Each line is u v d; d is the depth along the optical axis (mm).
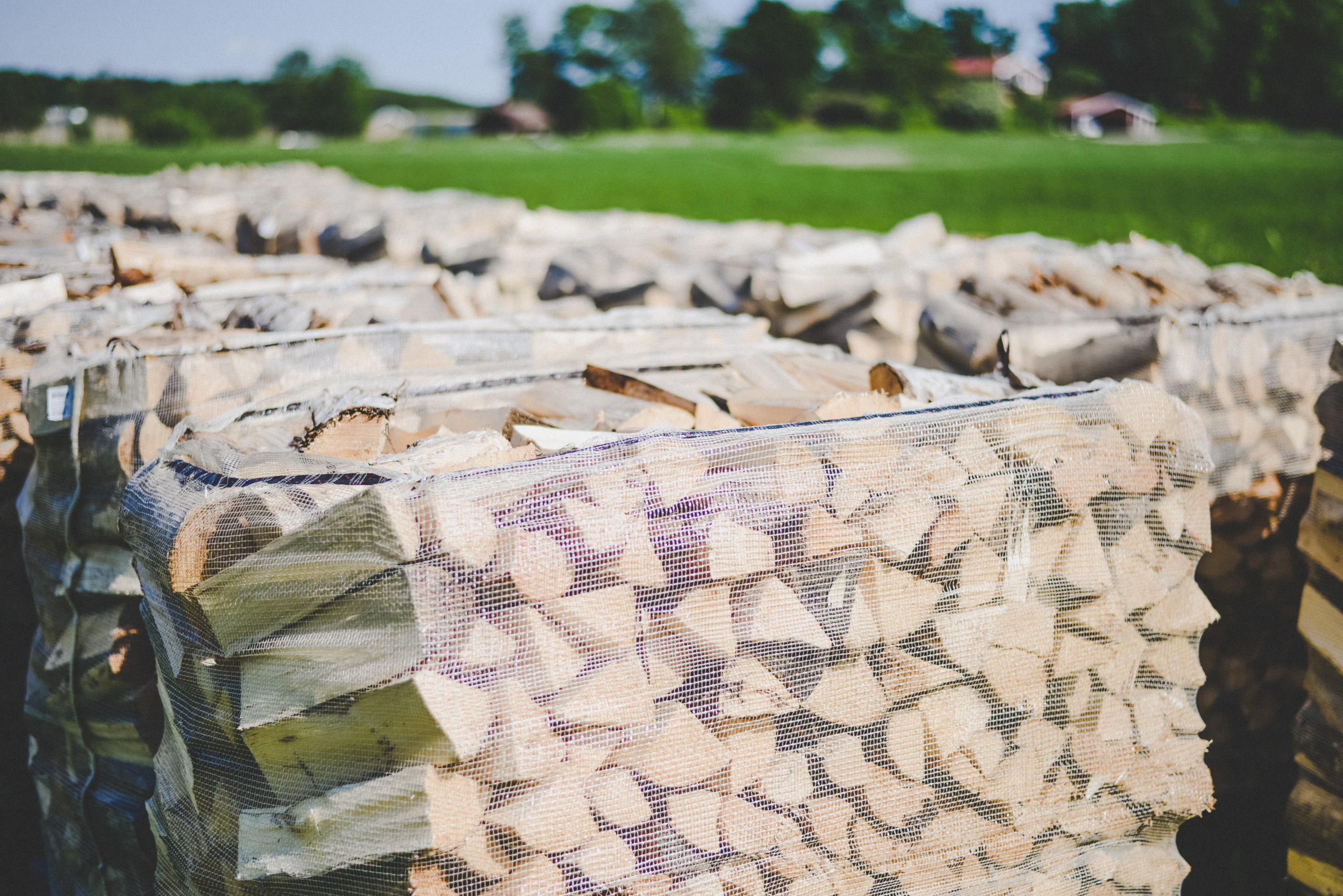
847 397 2127
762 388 2439
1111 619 1826
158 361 2328
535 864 1496
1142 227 12234
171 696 1673
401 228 5672
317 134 82438
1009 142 56938
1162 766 1900
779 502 1606
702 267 4375
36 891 2639
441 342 2705
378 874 1455
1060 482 1771
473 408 2332
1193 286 3730
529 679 1473
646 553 1529
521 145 66188
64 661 2229
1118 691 1857
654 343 2945
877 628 1659
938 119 78375
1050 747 1807
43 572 2307
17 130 62188
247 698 1522
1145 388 1870
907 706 1702
